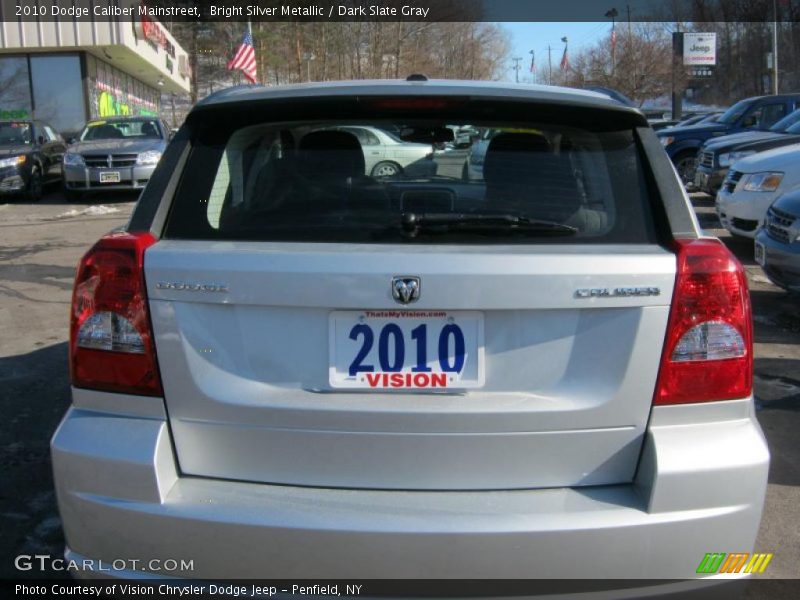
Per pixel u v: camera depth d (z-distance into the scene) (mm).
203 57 37594
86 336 2311
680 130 15969
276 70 35688
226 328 2227
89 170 15312
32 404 4762
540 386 2215
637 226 2352
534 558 2096
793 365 5434
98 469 2211
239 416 2215
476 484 2221
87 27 22859
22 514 3479
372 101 2551
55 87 23859
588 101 2510
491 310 2174
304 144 2594
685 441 2201
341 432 2199
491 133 2570
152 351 2244
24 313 6938
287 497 2191
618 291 2168
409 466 2211
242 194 2510
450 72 45219
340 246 2262
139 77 32656
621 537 2117
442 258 2152
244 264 2180
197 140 2578
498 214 2387
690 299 2203
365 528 2074
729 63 50812
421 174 2529
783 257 6332
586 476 2236
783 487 3729
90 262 2309
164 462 2219
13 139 16547
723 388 2242
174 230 2404
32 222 13109
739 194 9016
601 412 2201
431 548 2080
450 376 2213
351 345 2209
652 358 2199
